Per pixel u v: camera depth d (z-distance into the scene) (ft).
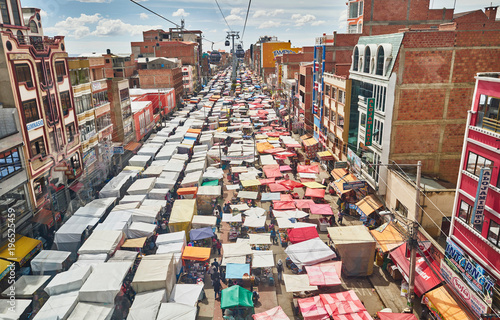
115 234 79.15
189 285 66.85
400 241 73.41
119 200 109.29
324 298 61.77
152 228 85.97
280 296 71.46
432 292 59.98
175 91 276.82
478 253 55.01
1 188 70.95
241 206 104.22
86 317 55.57
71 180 103.96
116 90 149.89
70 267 69.41
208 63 526.16
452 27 81.66
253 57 583.99
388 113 83.20
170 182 115.34
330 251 74.90
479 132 55.16
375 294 70.08
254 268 79.56
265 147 160.66
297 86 200.64
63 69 103.35
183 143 165.17
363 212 91.35
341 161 117.91
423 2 128.98
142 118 186.80
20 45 80.74
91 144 121.90
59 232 79.00
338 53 144.25
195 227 91.04
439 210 72.18
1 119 74.23
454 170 87.56
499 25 81.00
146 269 65.82
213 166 139.64
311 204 99.81
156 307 58.08
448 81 81.51
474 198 55.93
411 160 86.63
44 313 54.65
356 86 109.60
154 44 369.50
